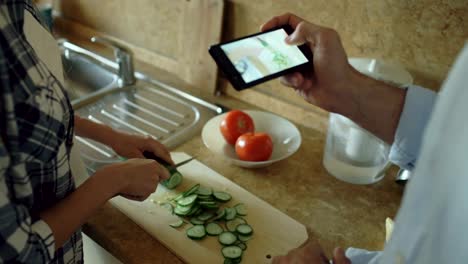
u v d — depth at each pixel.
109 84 1.34
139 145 0.90
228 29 1.21
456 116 0.36
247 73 0.80
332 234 0.82
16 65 0.50
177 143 1.06
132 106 1.25
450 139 0.36
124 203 0.85
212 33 1.20
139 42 1.46
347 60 0.83
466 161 0.35
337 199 0.91
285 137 1.06
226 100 1.25
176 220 0.82
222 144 1.04
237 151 0.98
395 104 0.81
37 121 0.53
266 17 1.12
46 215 0.61
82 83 1.49
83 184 0.67
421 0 0.87
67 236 0.63
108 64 1.42
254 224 0.83
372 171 0.94
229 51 0.82
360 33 0.98
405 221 0.42
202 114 1.20
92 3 1.52
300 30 0.82
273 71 0.82
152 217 0.83
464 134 0.35
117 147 0.89
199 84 1.30
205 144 1.01
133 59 1.37
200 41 1.24
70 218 0.63
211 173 0.95
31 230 0.53
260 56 0.83
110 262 0.86
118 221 0.82
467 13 0.83
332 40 0.80
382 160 0.92
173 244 0.77
